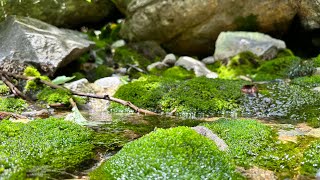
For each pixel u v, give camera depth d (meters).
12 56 1.44
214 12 1.70
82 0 1.70
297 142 1.05
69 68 1.57
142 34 1.80
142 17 1.76
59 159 0.98
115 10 1.86
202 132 1.04
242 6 1.69
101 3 1.77
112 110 1.34
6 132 1.03
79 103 1.36
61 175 0.93
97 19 1.82
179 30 1.76
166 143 0.95
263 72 1.60
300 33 1.75
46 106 1.32
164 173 0.89
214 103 1.33
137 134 1.12
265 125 1.13
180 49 1.83
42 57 1.47
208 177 0.89
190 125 1.19
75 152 1.01
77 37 1.63
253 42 1.70
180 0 1.69
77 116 1.20
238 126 1.10
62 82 1.42
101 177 0.93
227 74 1.63
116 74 1.63
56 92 1.35
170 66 1.72
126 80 1.53
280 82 1.47
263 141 1.05
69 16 1.71
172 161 0.92
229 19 1.72
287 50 1.71
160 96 1.37
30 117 1.23
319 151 1.00
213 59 1.75
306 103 1.31
